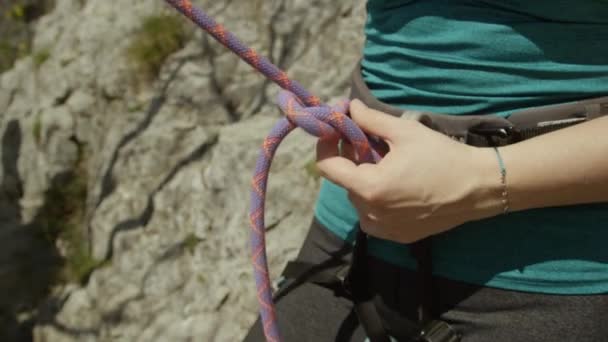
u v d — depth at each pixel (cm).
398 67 91
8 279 240
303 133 218
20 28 287
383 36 93
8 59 283
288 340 102
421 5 87
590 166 75
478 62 83
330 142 85
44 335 229
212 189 218
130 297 217
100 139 245
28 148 257
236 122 232
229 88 235
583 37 81
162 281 216
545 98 82
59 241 246
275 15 241
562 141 76
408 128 80
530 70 82
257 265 93
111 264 227
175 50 243
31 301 237
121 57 246
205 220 217
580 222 81
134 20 251
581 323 82
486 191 77
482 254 85
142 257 221
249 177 213
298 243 199
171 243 220
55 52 267
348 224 99
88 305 225
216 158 221
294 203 204
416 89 89
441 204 77
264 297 93
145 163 232
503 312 85
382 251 94
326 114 83
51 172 249
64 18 275
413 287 92
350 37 231
